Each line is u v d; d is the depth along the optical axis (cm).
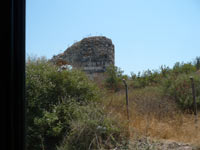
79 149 451
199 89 891
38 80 564
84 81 666
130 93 1004
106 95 782
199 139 507
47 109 548
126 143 477
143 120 610
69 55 1285
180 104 858
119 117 552
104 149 448
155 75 1352
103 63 1329
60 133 504
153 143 482
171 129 581
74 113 523
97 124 491
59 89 598
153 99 853
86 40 1377
